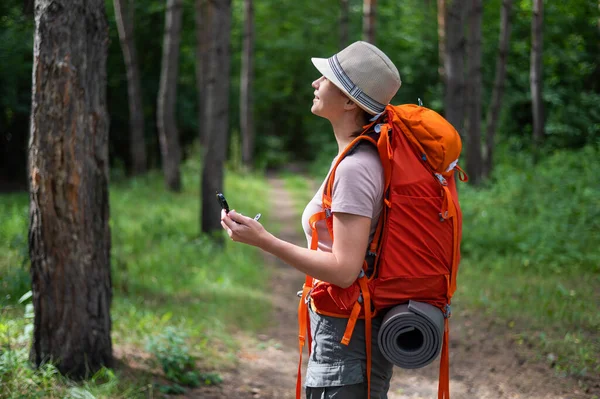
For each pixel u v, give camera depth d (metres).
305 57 30.45
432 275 2.09
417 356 2.05
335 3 29.70
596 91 22.41
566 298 6.16
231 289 7.48
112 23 21.91
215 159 9.91
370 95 2.17
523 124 22.45
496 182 13.45
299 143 32.22
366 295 2.09
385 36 27.70
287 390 4.56
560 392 4.14
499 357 4.91
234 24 28.83
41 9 3.58
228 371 4.80
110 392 3.61
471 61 13.38
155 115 23.88
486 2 23.91
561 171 11.95
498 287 6.80
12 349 3.94
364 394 2.16
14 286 5.25
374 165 2.09
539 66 16.06
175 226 10.29
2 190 18.05
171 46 15.71
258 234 2.05
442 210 2.08
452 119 10.89
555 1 22.12
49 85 3.58
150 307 6.00
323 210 2.16
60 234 3.66
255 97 30.80
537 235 8.34
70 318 3.72
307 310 2.32
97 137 3.75
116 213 10.77
